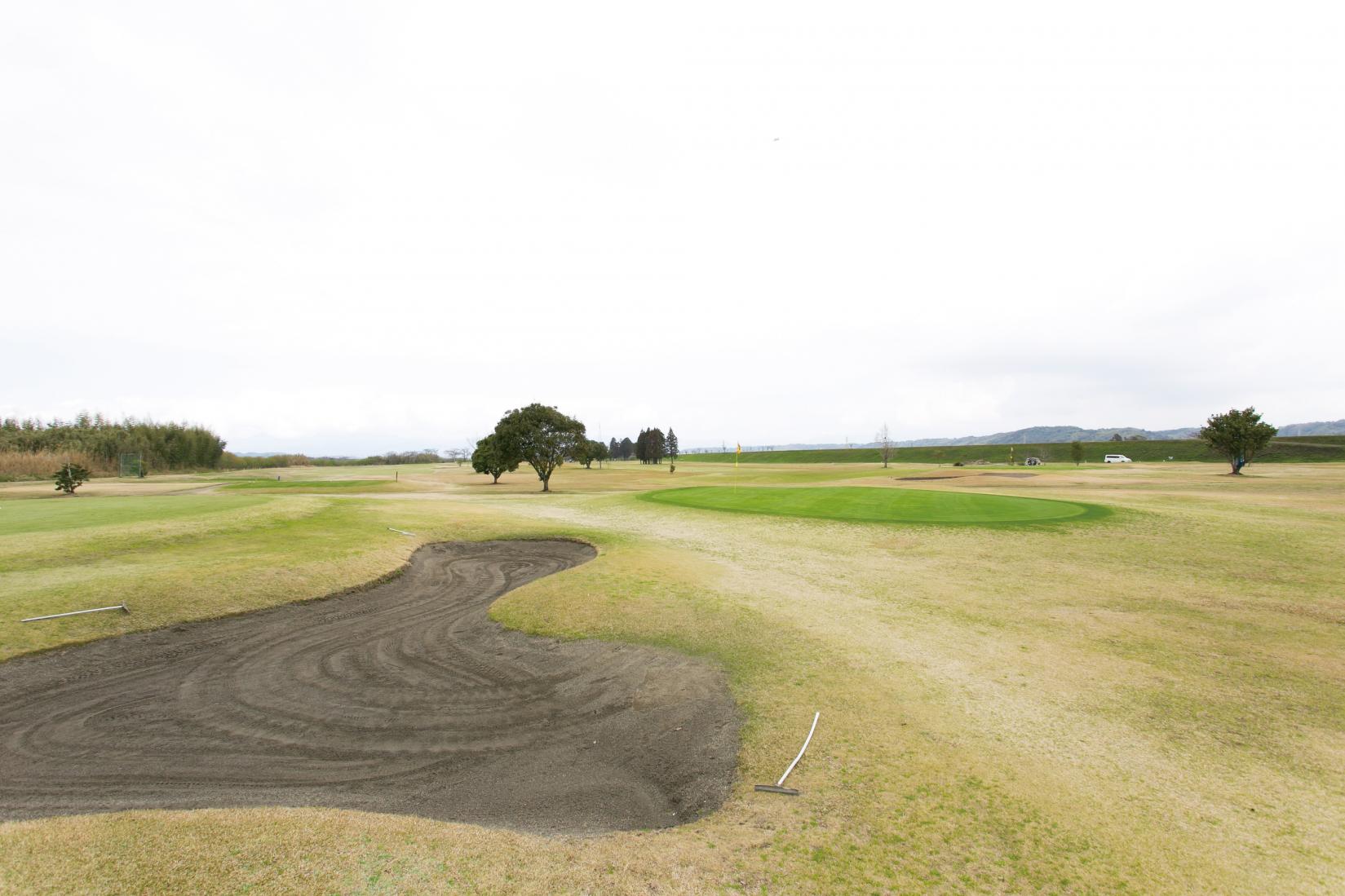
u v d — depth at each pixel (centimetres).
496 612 1405
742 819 622
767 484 4650
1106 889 515
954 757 739
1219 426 5497
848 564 1831
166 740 830
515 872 510
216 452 11012
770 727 832
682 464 14188
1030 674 1003
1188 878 532
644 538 2272
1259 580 1602
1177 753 756
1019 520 2441
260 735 852
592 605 1405
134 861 494
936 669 1026
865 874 531
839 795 662
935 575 1695
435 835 564
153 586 1325
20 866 483
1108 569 1733
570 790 720
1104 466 7956
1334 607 1370
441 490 5112
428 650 1205
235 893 456
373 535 2134
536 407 5266
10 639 1058
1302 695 921
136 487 5531
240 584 1430
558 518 2795
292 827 561
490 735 864
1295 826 611
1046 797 655
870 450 16575
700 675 1038
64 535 1702
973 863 547
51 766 752
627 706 947
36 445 8881
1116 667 1033
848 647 1134
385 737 854
